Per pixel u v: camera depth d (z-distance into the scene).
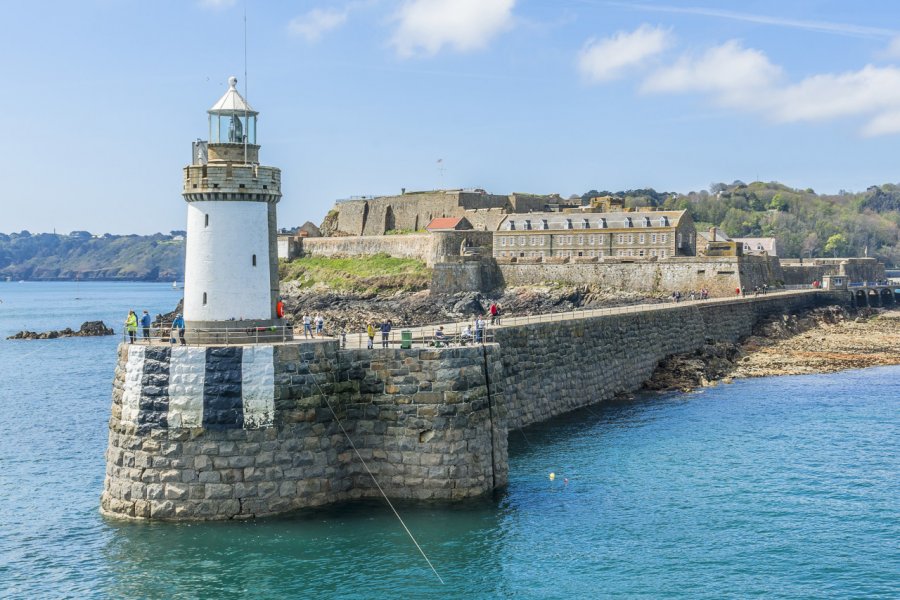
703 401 73.81
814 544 41.50
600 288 154.00
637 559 39.31
